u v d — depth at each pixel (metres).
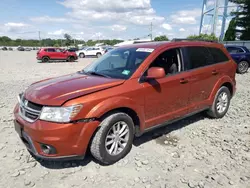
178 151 3.61
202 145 3.82
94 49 33.78
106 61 4.17
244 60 12.62
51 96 2.91
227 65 5.05
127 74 3.47
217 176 2.96
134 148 3.69
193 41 4.49
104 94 3.03
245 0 30.83
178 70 4.02
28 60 26.83
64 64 21.36
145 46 4.01
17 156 3.42
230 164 3.24
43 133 2.74
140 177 2.94
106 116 3.08
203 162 3.29
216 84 4.77
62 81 3.49
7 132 4.29
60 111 2.77
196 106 4.40
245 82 9.92
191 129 4.48
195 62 4.34
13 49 78.69
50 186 2.76
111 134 3.18
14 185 2.77
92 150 3.06
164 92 3.71
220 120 4.99
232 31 34.41
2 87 8.81
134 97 3.31
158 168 3.14
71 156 2.88
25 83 9.84
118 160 3.31
